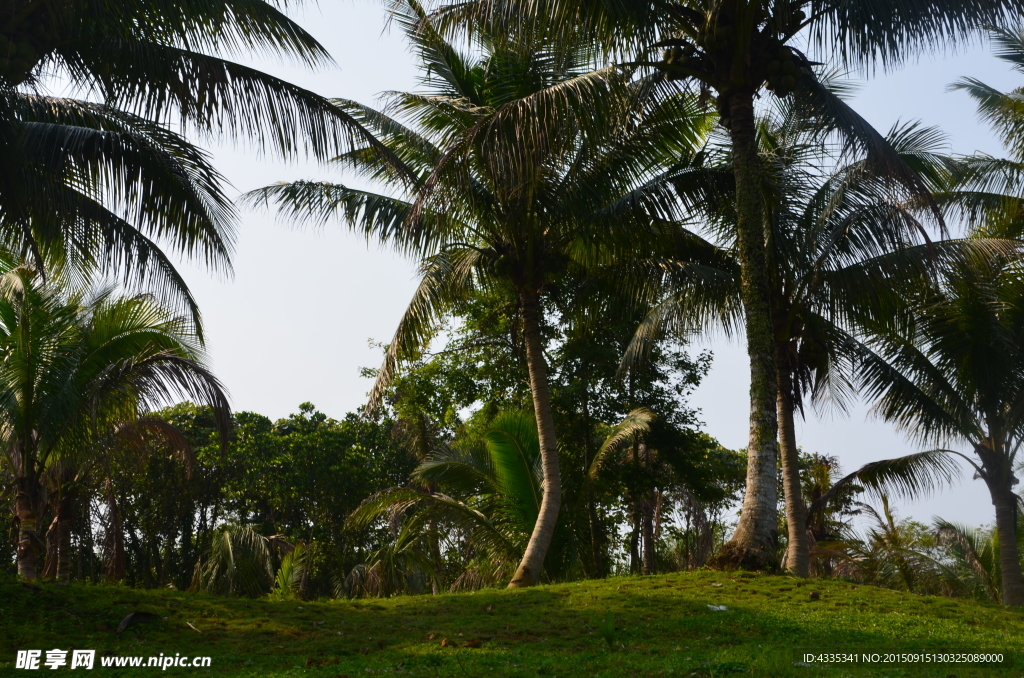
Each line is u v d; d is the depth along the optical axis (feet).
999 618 35.40
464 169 43.14
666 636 30.81
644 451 72.18
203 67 34.88
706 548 85.71
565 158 48.16
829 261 48.62
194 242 39.01
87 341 48.14
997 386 56.24
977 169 59.52
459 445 60.95
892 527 78.43
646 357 58.49
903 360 57.72
